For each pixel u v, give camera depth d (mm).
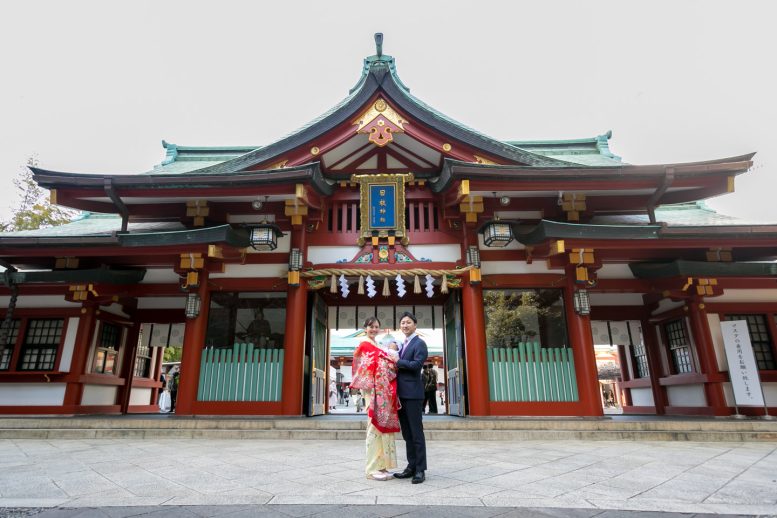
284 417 8898
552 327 9898
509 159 10148
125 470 4750
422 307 13477
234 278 10047
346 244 10484
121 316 12172
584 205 10297
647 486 4035
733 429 7875
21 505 3361
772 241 9680
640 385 13102
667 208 13227
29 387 10266
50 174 9164
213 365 9602
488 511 3217
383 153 11336
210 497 3584
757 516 3172
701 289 10242
